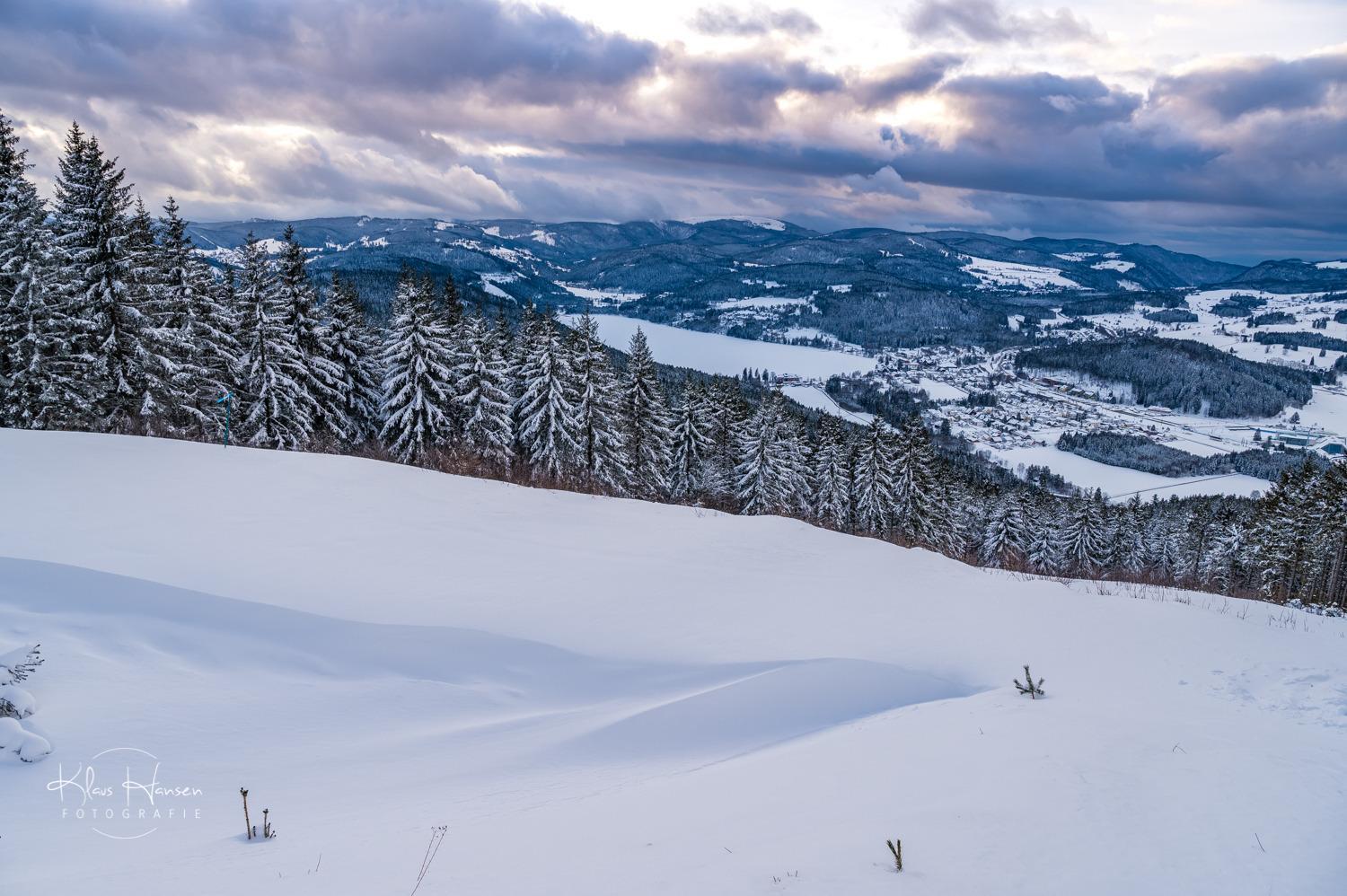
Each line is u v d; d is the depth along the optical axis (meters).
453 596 14.40
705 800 5.69
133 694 8.80
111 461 19.50
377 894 4.01
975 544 66.69
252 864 4.65
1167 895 3.85
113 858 5.03
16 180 26.42
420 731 9.18
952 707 8.43
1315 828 4.65
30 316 26.48
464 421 38.75
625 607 14.53
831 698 9.89
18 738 7.02
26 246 26.39
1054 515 67.12
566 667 11.93
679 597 15.12
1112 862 4.24
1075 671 10.39
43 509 15.35
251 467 21.12
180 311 31.95
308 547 15.79
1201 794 5.27
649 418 47.22
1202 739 6.63
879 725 7.83
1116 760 6.04
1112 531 66.62
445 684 10.95
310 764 7.70
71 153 27.61
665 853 4.55
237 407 34.16
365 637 11.95
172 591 11.88
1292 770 5.73
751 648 12.56
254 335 32.38
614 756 8.16
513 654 12.13
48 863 4.97
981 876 4.07
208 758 7.61
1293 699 8.15
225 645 10.73
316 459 23.08
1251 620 12.67
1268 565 45.91
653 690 11.09
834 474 51.19
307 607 12.89
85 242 28.08
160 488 18.02
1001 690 9.52
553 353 39.56
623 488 44.00
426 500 20.83
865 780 5.95
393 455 35.34
